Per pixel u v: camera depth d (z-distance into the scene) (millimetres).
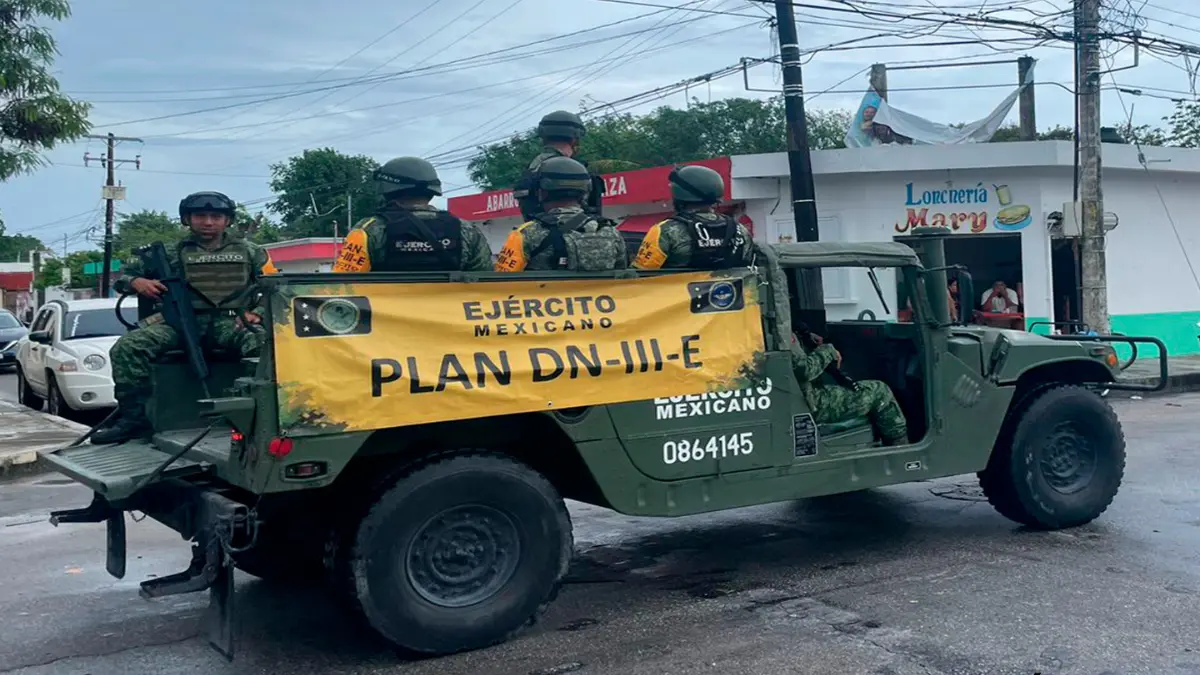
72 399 13094
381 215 4984
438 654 4719
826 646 4723
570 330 5039
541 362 4941
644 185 19438
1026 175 17406
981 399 6363
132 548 6977
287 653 4871
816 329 6773
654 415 5254
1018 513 6617
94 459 5191
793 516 7414
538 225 5383
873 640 4785
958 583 5641
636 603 5480
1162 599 5266
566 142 6914
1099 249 15836
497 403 4820
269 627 5258
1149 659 4461
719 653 4680
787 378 5660
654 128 42250
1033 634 4793
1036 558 6086
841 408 6066
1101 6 15555
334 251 30953
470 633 4730
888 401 6227
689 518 7430
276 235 43094
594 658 4672
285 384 4375
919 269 6195
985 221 17688
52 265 57781
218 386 5781
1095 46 15531
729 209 18906
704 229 5430
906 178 18000
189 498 4770
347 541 4582
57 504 8633
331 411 4461
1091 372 6965
